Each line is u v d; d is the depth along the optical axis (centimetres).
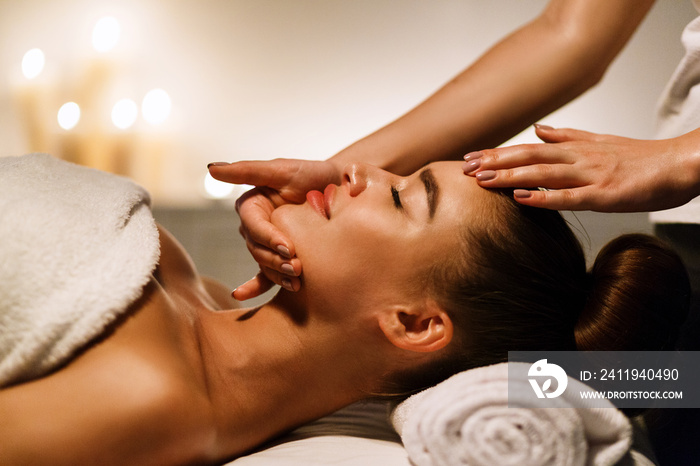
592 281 87
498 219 85
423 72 227
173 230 200
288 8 229
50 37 229
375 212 87
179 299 96
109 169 200
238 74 232
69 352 75
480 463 68
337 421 98
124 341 78
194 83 233
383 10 225
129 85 228
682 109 109
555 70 110
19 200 81
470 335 86
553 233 87
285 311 90
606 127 212
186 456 78
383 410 105
